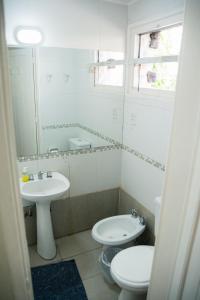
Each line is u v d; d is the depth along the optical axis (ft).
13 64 6.27
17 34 6.14
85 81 7.36
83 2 6.64
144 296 5.47
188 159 2.54
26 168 7.03
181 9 5.29
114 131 8.10
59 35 6.65
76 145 7.72
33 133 7.03
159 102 6.15
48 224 7.19
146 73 7.10
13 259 2.60
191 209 2.66
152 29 6.41
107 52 7.45
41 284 6.49
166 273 3.22
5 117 2.12
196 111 2.35
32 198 6.23
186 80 2.36
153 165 6.72
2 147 2.15
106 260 6.72
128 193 8.33
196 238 2.71
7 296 2.76
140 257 5.60
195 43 2.20
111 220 7.27
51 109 7.11
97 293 6.26
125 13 7.22
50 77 6.87
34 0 6.07
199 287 2.81
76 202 8.29
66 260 7.37
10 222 2.42
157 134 6.37
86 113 7.60
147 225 7.35
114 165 8.50
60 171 7.64
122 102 7.88
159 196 6.03
